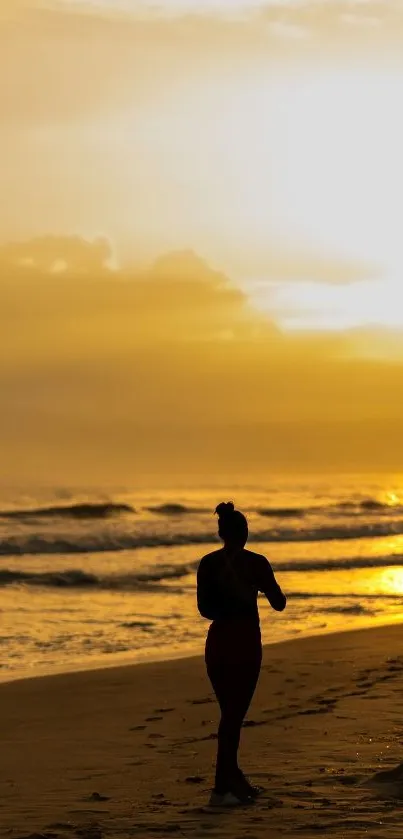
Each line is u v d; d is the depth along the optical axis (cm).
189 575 3303
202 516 6912
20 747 1055
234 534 842
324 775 876
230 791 809
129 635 1986
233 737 821
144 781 902
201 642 1905
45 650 1788
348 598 2644
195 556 4094
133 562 3778
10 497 8994
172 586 2970
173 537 4853
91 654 1750
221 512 847
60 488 10594
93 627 2089
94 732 1136
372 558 3891
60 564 3666
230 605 831
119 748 1050
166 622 2181
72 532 5044
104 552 4297
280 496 10475
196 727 1162
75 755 1016
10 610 2350
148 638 1950
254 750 986
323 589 2856
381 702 1256
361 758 942
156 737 1105
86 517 6606
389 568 3566
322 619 2230
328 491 11825
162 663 1656
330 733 1066
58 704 1309
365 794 802
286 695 1324
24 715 1238
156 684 1459
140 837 692
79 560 3862
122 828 721
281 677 1472
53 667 1612
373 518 7012
